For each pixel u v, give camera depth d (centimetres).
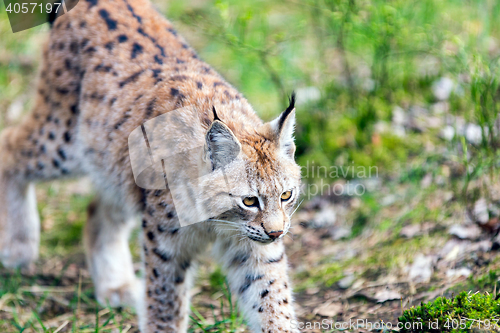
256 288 666
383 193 978
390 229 898
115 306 841
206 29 1071
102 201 872
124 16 811
